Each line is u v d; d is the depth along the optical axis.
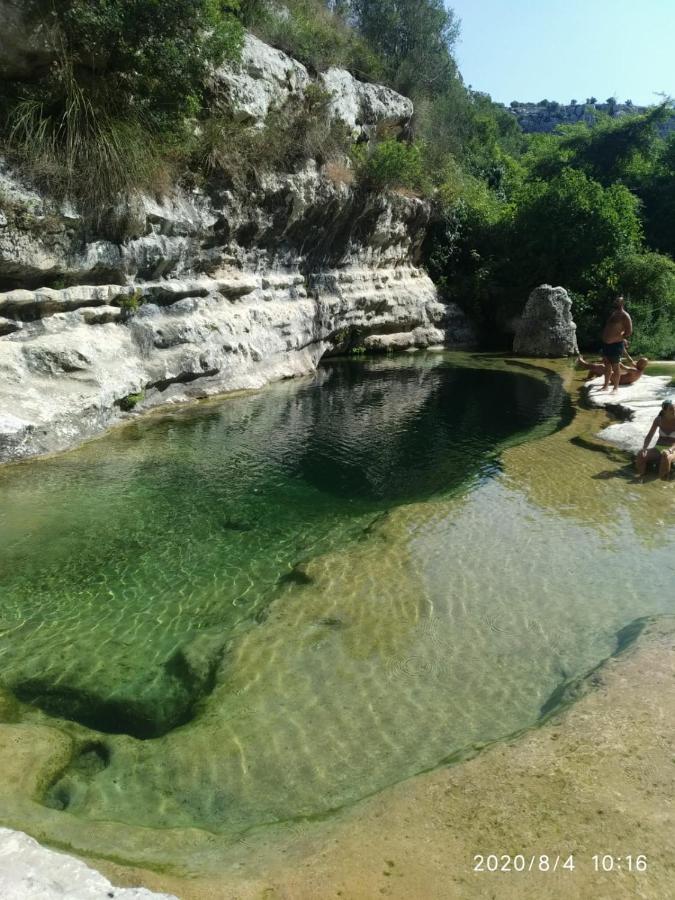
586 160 32.00
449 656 5.09
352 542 7.24
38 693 4.75
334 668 4.94
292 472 9.44
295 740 4.20
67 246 10.07
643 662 4.74
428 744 4.14
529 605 5.83
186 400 12.66
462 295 23.50
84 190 10.18
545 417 12.98
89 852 3.27
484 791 3.55
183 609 5.84
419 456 10.38
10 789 3.73
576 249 22.59
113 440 10.21
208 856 3.25
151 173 11.35
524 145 46.97
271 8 16.89
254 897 2.91
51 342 9.88
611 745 3.88
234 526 7.57
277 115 14.92
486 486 8.96
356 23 24.41
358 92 19.39
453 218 23.45
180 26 10.72
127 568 6.50
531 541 7.17
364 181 18.03
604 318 22.14
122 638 5.41
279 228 15.33
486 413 13.30
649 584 6.21
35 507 7.68
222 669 4.94
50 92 9.87
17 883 2.59
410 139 22.62
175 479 8.87
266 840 3.35
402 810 3.44
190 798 3.76
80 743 4.23
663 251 27.92
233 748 4.13
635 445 10.60
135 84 10.91
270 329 15.23
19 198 9.20
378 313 20.03
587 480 9.19
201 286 13.09
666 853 3.11
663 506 8.21
